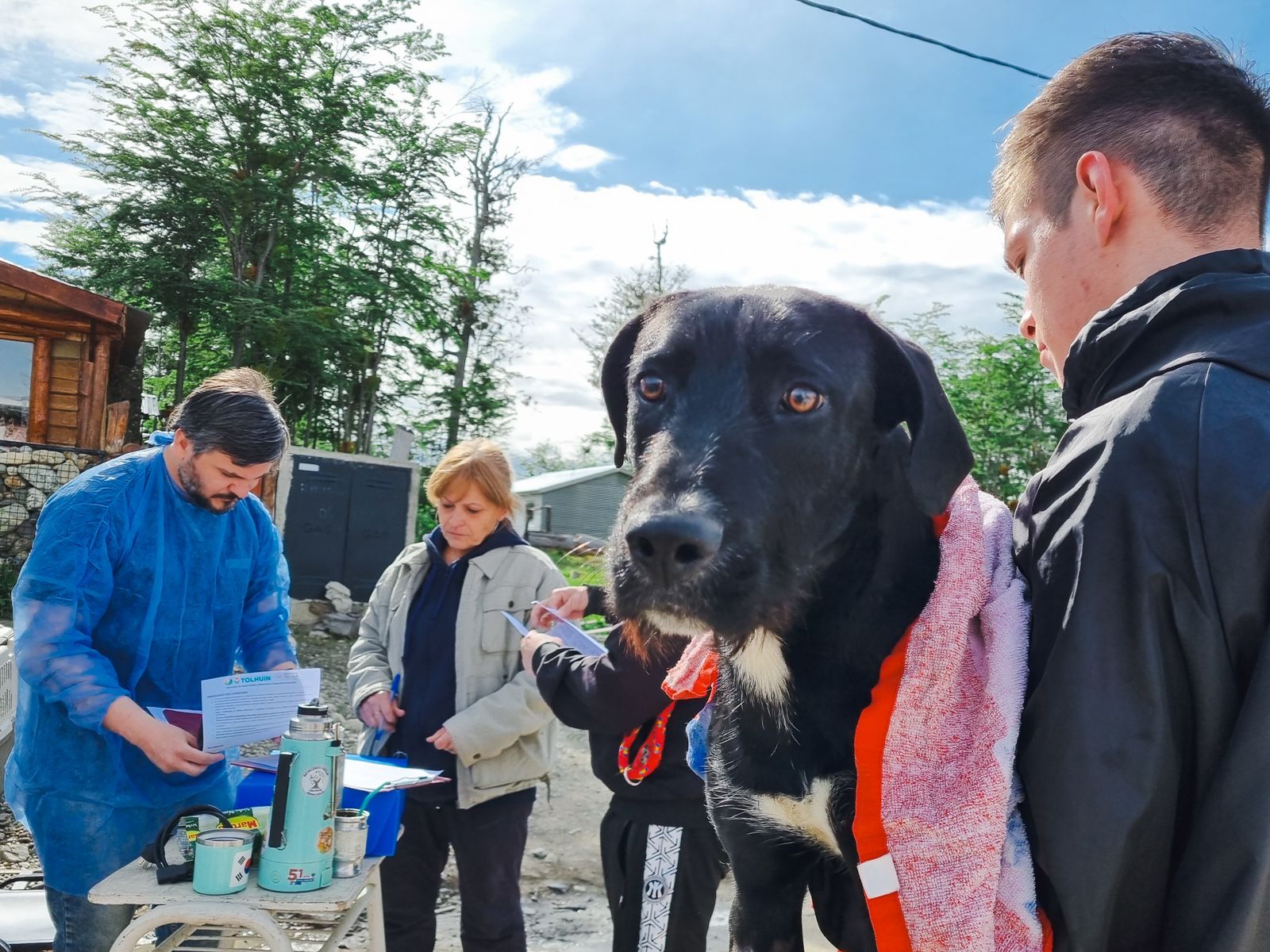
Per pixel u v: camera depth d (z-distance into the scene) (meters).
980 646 1.23
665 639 1.70
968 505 1.35
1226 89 1.18
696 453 1.25
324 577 10.67
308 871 1.95
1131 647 0.96
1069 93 1.28
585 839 4.99
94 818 2.37
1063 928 1.02
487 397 26.52
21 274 11.62
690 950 2.44
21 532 11.20
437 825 2.96
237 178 20.77
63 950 2.45
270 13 20.62
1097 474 1.02
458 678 2.94
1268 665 0.89
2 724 4.15
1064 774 0.97
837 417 1.31
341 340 20.88
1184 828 0.96
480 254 27.00
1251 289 1.01
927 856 1.11
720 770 1.55
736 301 1.38
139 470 2.49
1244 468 0.92
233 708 2.33
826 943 3.19
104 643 2.44
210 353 23.61
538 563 3.07
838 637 1.36
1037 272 1.33
